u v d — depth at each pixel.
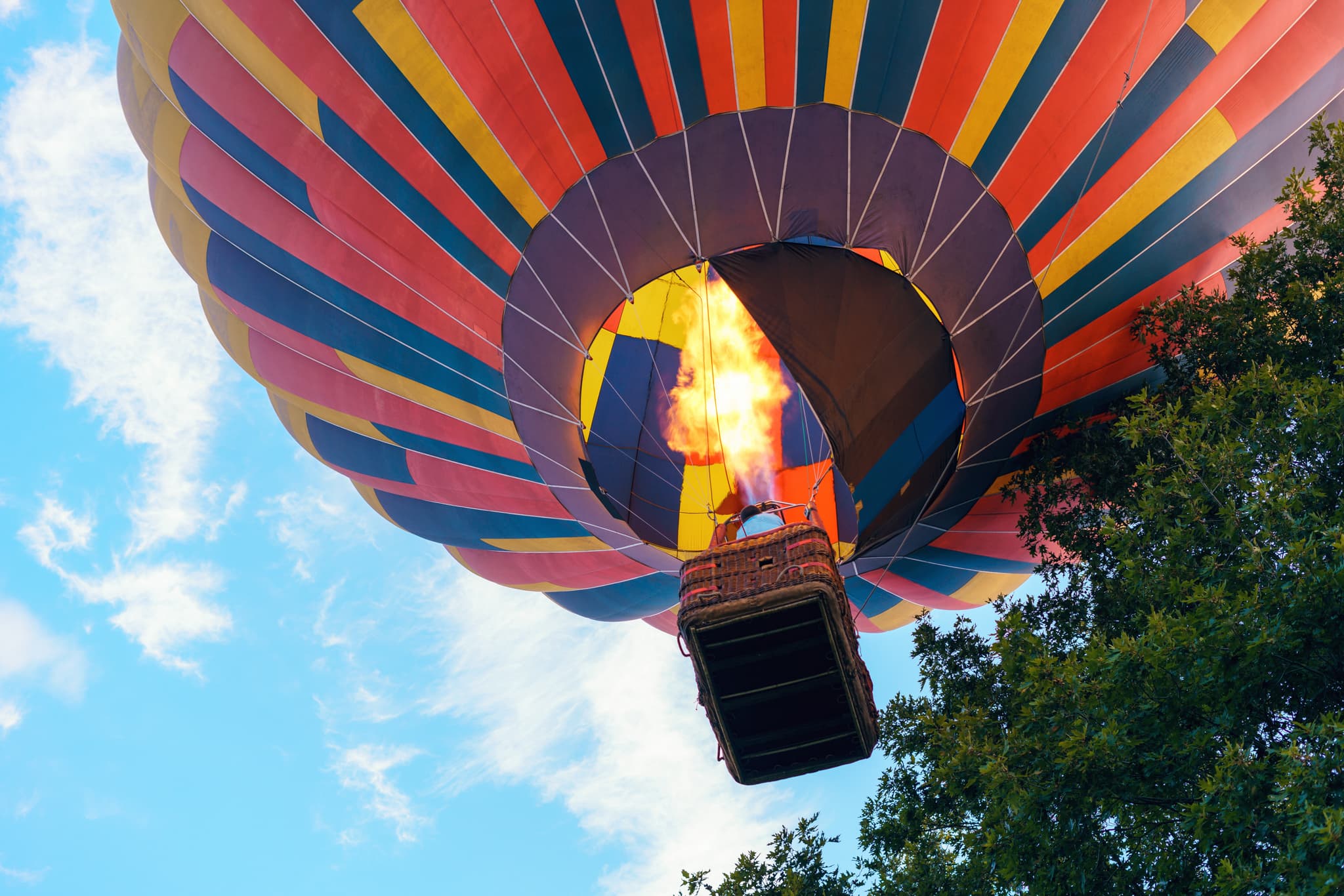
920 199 12.34
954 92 11.79
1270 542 9.79
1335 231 11.95
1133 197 12.45
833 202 12.38
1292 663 9.18
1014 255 12.65
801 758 11.84
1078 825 9.57
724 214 12.45
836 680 11.04
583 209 12.45
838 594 10.66
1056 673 9.77
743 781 12.14
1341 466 10.41
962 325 12.93
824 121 11.92
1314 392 10.26
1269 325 12.32
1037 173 12.23
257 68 12.38
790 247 12.78
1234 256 13.15
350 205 12.98
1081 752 9.16
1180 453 10.53
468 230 12.73
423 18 11.62
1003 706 13.11
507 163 12.28
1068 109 11.90
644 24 11.43
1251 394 11.12
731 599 10.59
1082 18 11.38
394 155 12.47
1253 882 7.90
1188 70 11.77
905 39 11.48
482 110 12.02
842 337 12.84
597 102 11.88
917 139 12.05
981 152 12.11
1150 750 9.44
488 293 13.06
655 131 12.00
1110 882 9.49
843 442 12.91
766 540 11.00
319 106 12.41
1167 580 10.38
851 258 12.77
